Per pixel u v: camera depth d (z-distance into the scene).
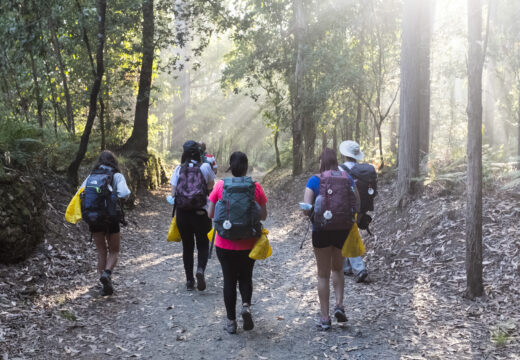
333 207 4.10
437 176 7.91
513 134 12.05
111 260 5.32
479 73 4.63
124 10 12.47
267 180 21.56
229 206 4.08
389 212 7.98
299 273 6.50
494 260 5.38
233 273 4.30
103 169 5.26
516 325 4.05
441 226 6.54
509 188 7.03
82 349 3.86
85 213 5.05
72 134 10.77
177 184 5.50
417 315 4.52
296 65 16.45
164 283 5.95
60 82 11.12
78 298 5.06
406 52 7.81
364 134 17.00
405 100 7.83
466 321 4.27
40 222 6.21
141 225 10.21
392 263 6.24
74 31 9.18
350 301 5.12
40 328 4.14
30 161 8.05
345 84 13.34
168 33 15.34
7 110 8.94
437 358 3.62
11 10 7.43
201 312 4.88
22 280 5.18
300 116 16.94
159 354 3.85
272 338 4.18
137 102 15.81
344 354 3.79
